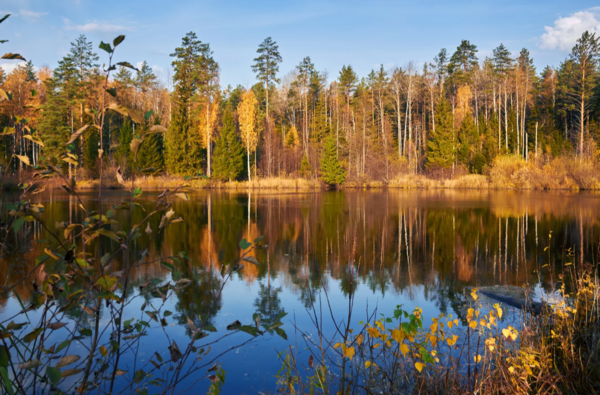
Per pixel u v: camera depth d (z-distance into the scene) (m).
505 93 45.03
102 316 4.64
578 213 16.41
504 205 20.03
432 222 14.08
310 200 23.73
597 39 39.22
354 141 42.00
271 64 46.38
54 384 1.47
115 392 3.02
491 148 38.78
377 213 16.81
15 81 37.47
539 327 3.97
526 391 2.80
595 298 4.12
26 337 1.66
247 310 5.16
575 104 46.88
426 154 42.50
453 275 7.16
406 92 47.44
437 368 3.18
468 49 55.88
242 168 39.41
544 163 34.50
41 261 1.74
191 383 3.29
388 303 5.54
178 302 5.42
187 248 9.24
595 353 3.29
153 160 36.62
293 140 47.53
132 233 1.77
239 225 13.26
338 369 3.50
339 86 55.50
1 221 1.68
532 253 9.07
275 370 3.57
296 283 6.52
